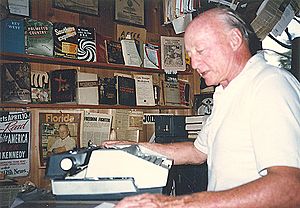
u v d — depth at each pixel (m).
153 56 3.16
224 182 1.32
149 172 1.35
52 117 2.62
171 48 3.27
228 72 1.36
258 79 1.26
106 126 2.88
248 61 1.36
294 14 2.84
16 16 2.45
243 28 1.37
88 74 2.73
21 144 2.46
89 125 2.79
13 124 2.43
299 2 2.83
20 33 2.38
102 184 1.33
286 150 1.10
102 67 2.84
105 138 2.87
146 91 3.11
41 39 2.48
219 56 1.34
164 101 3.26
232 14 1.37
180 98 3.36
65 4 2.73
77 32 2.68
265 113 1.17
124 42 2.98
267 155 1.12
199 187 2.44
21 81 2.39
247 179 1.26
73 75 2.62
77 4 2.80
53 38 2.54
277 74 1.25
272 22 2.69
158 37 3.30
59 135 2.64
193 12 2.85
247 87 1.30
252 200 1.04
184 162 1.71
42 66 2.58
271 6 2.64
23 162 2.46
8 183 2.03
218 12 1.36
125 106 2.93
